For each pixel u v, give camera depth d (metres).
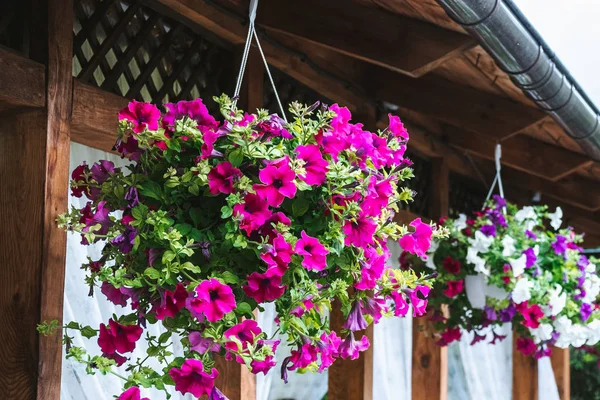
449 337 3.41
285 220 1.59
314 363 1.70
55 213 1.96
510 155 4.15
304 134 1.70
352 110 3.56
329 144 1.69
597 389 8.77
